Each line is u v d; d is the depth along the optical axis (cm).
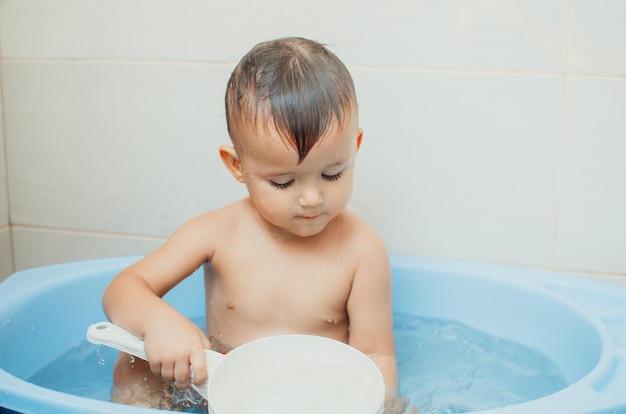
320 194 77
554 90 107
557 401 63
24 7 125
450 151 112
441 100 111
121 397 79
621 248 110
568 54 106
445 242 116
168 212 127
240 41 116
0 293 94
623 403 63
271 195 78
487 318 106
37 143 130
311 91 74
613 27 104
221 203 124
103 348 100
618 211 109
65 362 95
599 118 107
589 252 112
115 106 125
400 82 111
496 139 111
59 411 62
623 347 81
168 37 119
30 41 126
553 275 104
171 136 123
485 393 86
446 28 108
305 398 64
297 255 88
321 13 112
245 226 90
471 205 114
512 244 114
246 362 68
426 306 110
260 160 76
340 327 90
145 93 122
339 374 68
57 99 127
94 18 122
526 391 87
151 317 75
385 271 89
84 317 103
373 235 90
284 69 77
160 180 125
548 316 97
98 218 130
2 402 65
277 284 88
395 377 83
